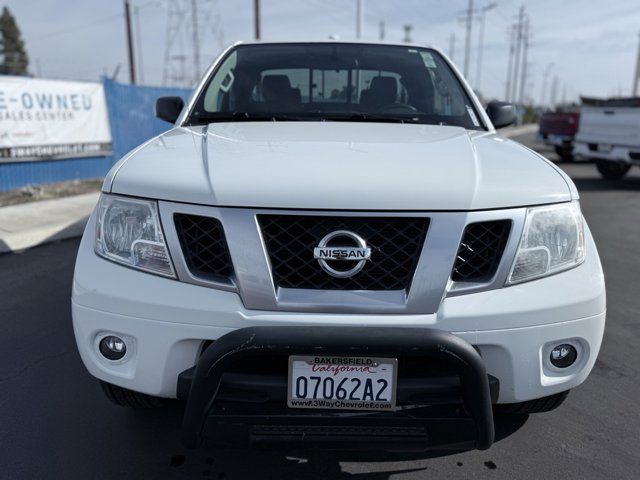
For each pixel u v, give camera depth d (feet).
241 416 5.86
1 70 179.73
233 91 10.28
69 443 8.11
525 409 7.66
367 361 5.74
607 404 9.40
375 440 5.95
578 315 6.32
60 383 9.89
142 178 6.46
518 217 6.20
